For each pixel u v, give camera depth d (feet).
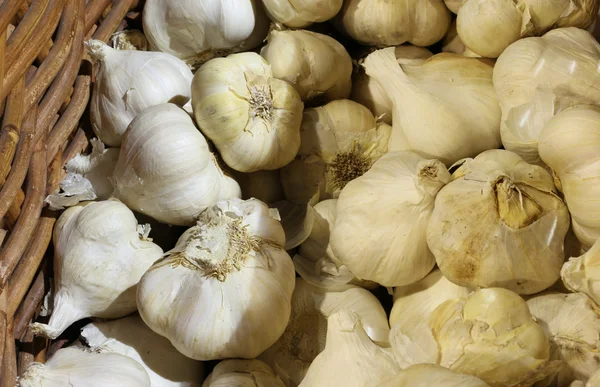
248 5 1.49
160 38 1.51
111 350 1.32
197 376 1.34
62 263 1.31
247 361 1.29
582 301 1.18
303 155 1.46
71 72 1.37
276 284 1.27
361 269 1.31
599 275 1.12
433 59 1.42
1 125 1.26
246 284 1.26
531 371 1.10
